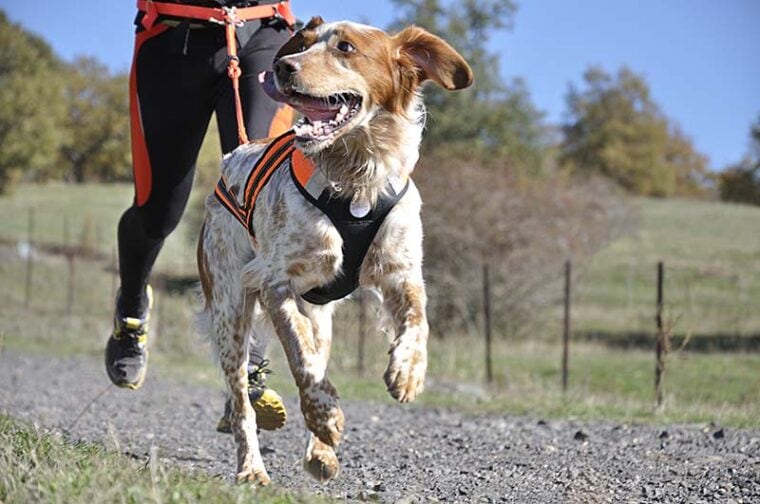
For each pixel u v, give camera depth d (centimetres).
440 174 2259
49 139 5119
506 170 2383
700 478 575
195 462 641
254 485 466
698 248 3975
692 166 7575
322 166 496
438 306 2191
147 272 675
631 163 6869
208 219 589
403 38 512
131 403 1009
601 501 521
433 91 3712
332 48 500
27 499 390
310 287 516
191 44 600
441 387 1370
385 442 748
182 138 609
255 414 594
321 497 453
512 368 1750
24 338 2081
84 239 3812
